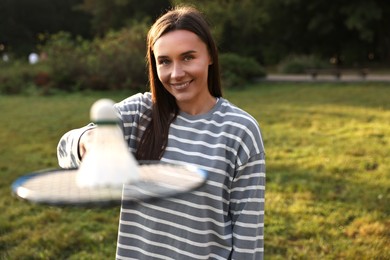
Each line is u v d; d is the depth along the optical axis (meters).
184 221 1.87
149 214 1.91
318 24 32.91
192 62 1.82
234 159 1.86
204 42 1.84
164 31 1.82
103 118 1.30
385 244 4.44
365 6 30.38
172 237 1.89
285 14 33.31
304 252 4.27
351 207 5.29
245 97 15.34
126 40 18.30
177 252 1.89
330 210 5.23
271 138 8.73
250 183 1.87
